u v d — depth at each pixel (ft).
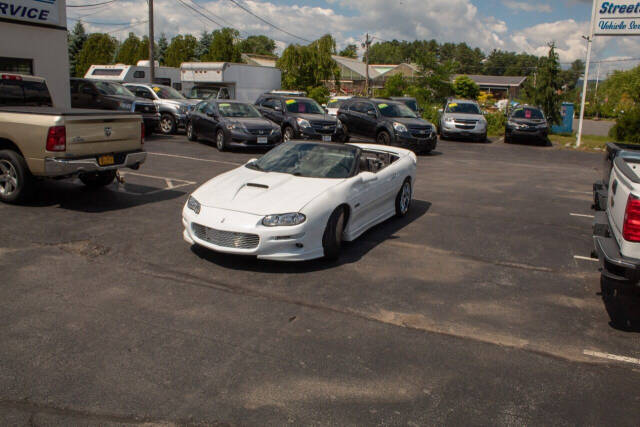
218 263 18.01
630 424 10.03
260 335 12.94
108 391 10.29
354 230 20.70
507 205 30.22
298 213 17.30
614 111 178.29
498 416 10.07
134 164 27.14
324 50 125.39
